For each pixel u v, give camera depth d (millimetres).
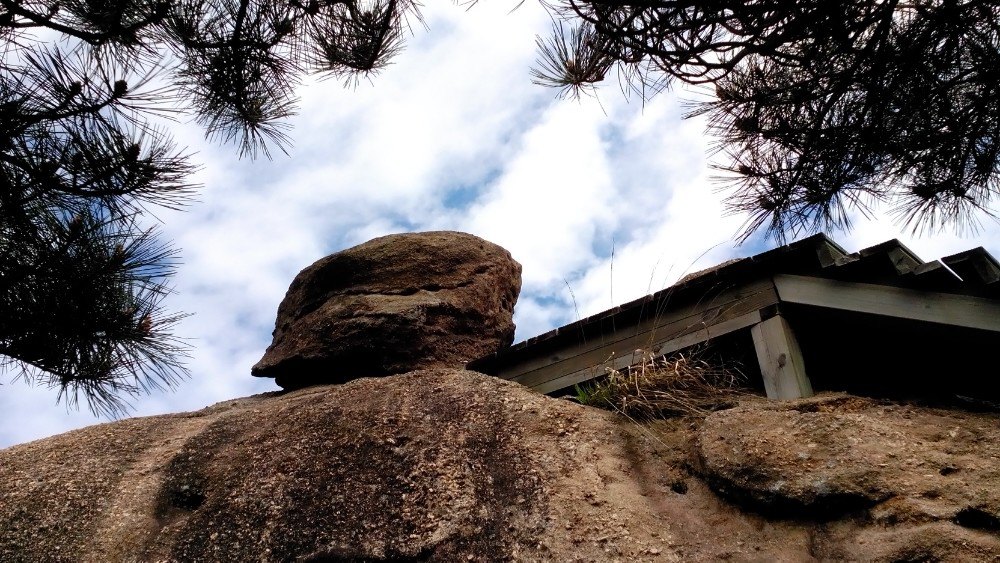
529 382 4648
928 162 3768
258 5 3797
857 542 2576
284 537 3053
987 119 3623
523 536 2910
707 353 4145
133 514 3373
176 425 4184
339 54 4199
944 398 3613
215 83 3896
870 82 3568
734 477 2967
